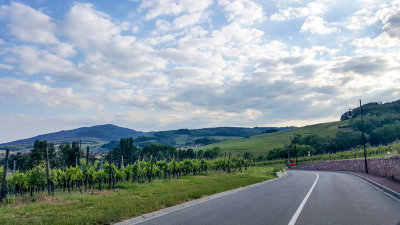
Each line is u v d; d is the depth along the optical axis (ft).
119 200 44.11
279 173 125.59
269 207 35.19
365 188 59.62
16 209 39.19
